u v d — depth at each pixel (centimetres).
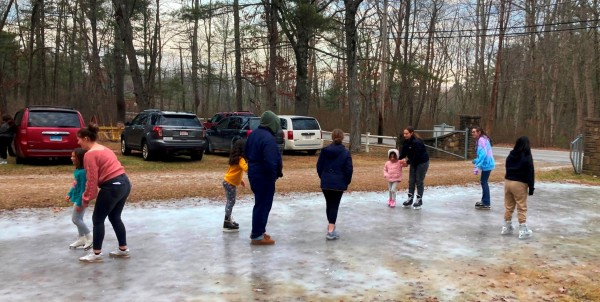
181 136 1589
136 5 2805
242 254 624
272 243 677
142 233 720
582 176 1581
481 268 586
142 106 2516
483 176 977
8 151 1600
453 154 2206
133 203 946
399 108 4228
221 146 1880
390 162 991
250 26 2559
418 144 962
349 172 701
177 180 1235
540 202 1091
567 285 530
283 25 2245
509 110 4891
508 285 527
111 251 620
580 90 3797
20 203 892
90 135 563
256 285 510
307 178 1345
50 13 3672
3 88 3033
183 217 836
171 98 5578
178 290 491
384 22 2714
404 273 561
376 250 657
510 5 3500
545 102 4056
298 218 855
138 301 459
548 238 748
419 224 829
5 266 558
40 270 545
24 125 1355
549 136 3666
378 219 864
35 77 3928
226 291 491
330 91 4812
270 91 2534
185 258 601
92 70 4194
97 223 573
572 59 3512
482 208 980
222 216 849
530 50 3966
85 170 563
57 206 885
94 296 470
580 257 642
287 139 1997
